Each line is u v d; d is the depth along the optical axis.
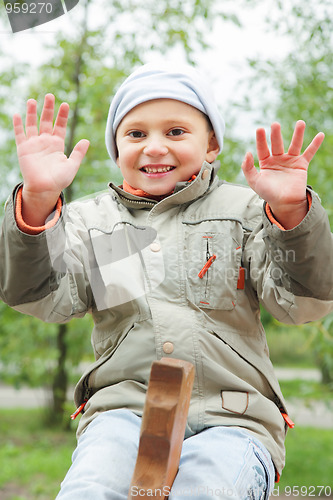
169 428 1.06
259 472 1.29
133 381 1.45
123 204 1.68
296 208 1.34
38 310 1.48
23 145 1.36
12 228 1.35
